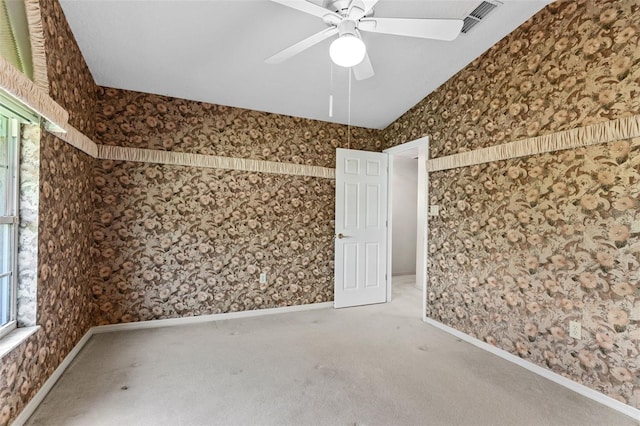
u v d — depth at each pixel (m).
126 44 2.41
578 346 2.07
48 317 1.95
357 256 3.97
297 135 3.74
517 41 2.47
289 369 2.28
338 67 2.79
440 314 3.20
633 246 1.83
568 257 2.13
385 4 2.20
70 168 2.29
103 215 2.92
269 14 2.16
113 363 2.32
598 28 1.98
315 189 3.83
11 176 1.75
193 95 3.16
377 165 4.09
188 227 3.22
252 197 3.49
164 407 1.81
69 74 2.22
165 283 3.14
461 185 2.99
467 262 2.91
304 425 1.68
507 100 2.55
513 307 2.49
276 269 3.62
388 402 1.90
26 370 1.69
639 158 1.80
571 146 2.11
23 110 1.65
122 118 2.98
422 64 2.88
